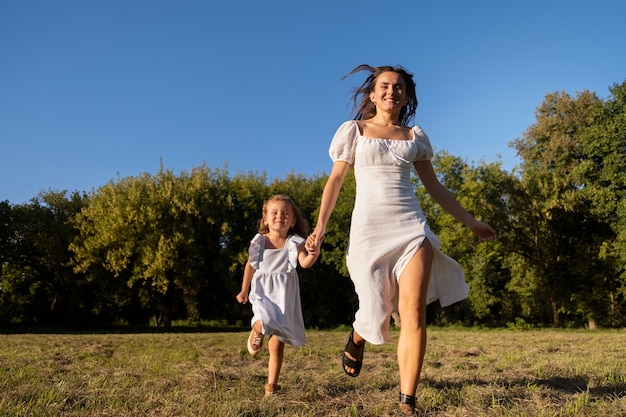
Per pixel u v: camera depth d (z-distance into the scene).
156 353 8.29
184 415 3.06
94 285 36.78
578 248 28.48
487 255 29.31
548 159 35.56
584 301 28.59
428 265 3.29
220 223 33.81
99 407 3.36
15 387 4.04
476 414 3.08
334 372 4.95
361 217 3.49
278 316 4.02
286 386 4.28
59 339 13.35
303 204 38.09
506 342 10.85
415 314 3.18
